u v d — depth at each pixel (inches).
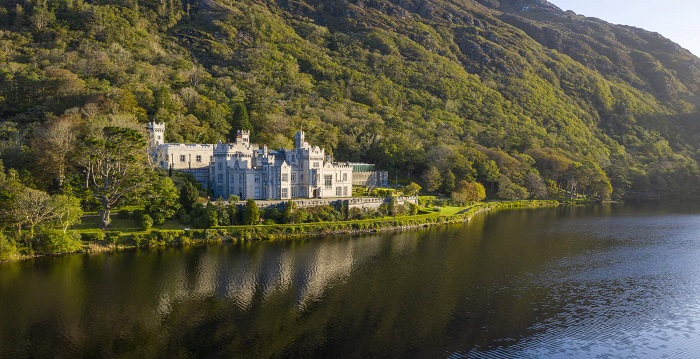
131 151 5762.8
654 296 4478.3
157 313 3811.5
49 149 6304.1
